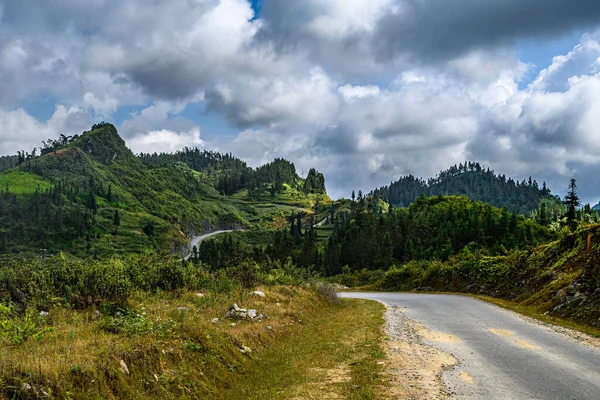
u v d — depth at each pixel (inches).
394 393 351.3
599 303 696.4
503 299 1131.3
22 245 6067.9
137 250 6904.5
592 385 368.2
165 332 392.8
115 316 446.3
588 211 3654.0
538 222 4163.4
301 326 714.2
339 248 4010.8
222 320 571.8
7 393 227.5
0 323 324.5
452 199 5123.0
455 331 655.8
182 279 727.1
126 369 301.3
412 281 1961.1
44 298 447.8
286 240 4345.5
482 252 1708.9
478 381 382.6
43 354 282.7
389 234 3764.8
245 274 949.8
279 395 361.7
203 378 364.2
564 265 973.8
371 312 922.7
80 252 6294.3
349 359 483.8
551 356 479.8
